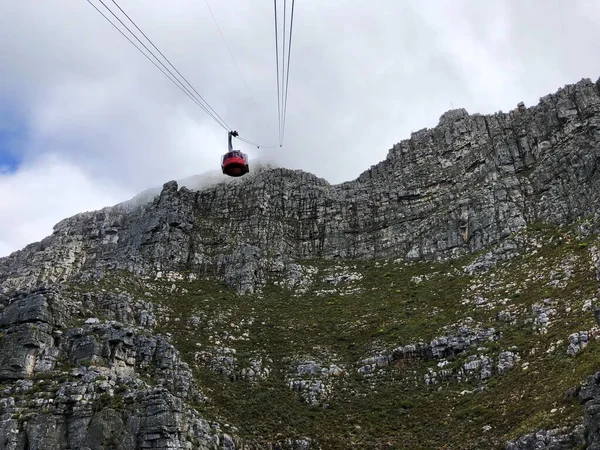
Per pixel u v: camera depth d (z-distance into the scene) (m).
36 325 64.25
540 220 101.88
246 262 117.06
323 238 135.38
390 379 79.94
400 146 148.62
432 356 81.12
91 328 68.94
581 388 53.34
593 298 72.56
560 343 68.38
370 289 109.56
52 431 53.66
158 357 73.69
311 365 84.19
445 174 132.50
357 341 91.19
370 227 133.62
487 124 134.62
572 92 115.81
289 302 108.75
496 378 70.69
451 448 60.84
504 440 56.69
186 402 68.62
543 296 80.62
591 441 44.31
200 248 124.06
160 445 53.75
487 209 109.56
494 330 79.19
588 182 98.31
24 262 159.88
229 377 82.12
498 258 98.56
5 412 53.97
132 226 151.75
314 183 152.38
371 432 69.25
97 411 55.94
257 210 138.62
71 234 161.75
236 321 97.88
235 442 62.41
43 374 60.41
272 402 76.19
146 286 104.50
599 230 87.25
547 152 111.81
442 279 102.38
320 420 72.94
